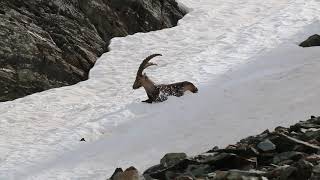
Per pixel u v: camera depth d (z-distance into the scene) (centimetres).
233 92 7025
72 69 10562
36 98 9181
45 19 11381
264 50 9612
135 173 3562
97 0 12694
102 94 9300
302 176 2833
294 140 3784
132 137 6112
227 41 10800
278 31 10869
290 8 12469
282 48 9294
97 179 4881
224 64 9281
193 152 5128
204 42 11494
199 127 5903
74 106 8656
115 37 12400
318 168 2764
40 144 6353
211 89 7588
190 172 3709
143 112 7088
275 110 5884
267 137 4166
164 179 3769
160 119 6538
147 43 12019
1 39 10088
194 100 7062
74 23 11738
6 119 8075
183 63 9688
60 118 8081
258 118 5731
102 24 12531
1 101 9356
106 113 7669
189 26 13012
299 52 8762
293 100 6072
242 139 4628
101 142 6131
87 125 6725
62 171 5278
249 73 8388
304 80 6775
